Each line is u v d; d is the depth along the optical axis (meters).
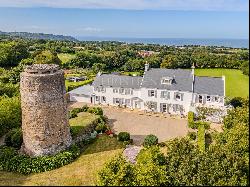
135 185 26.72
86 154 40.22
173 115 63.03
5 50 120.81
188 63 104.94
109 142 44.62
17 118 49.34
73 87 81.00
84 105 66.06
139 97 66.81
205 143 43.38
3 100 50.66
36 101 36.88
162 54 130.88
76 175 33.72
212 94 60.62
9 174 34.75
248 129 29.23
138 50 171.75
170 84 63.72
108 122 57.75
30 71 36.97
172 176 27.83
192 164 27.59
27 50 142.75
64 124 39.47
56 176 33.62
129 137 45.72
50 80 37.09
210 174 26.61
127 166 27.61
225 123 35.41
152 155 29.55
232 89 56.50
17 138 41.69
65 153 37.94
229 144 29.14
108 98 69.75
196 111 59.59
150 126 55.94
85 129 46.06
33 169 35.16
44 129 37.59
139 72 110.50
